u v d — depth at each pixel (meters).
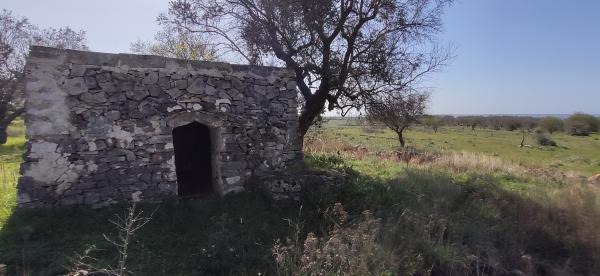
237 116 8.72
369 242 6.12
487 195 10.05
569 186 11.69
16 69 22.23
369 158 15.12
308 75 13.22
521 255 7.61
